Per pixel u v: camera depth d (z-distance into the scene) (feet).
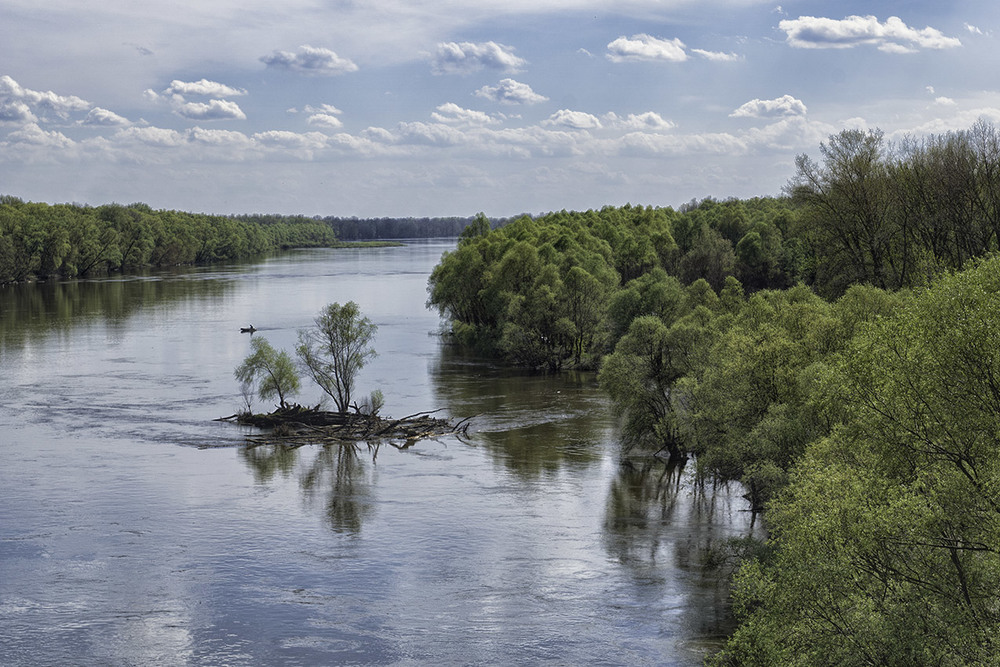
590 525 186.80
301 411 281.33
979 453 86.02
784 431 158.71
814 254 388.16
